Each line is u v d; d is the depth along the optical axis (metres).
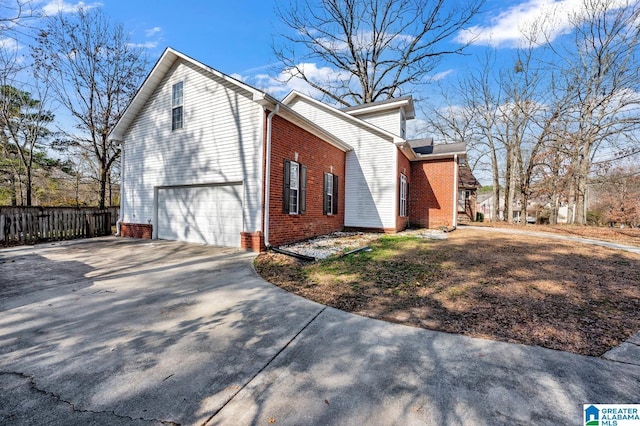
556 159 19.52
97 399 2.03
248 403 2.01
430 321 3.44
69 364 2.49
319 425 1.79
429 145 16.61
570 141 17.58
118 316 3.58
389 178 12.21
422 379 2.29
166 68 10.16
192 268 6.10
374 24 19.95
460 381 2.25
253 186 8.20
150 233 10.63
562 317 3.48
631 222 26.44
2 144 15.52
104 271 5.84
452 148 15.20
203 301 4.14
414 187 15.33
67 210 11.33
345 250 7.85
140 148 11.02
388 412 1.91
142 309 3.83
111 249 8.35
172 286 4.86
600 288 4.55
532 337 2.99
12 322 3.37
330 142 11.48
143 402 2.01
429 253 7.39
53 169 18.94
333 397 2.07
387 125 14.02
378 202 12.41
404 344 2.88
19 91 13.82
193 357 2.62
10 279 5.23
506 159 23.09
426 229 14.08
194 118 9.51
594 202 30.69
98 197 21.42
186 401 2.02
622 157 16.88
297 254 7.20
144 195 10.88
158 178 10.45
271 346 2.84
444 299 4.15
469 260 6.55
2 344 2.84
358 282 5.04
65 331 3.14
